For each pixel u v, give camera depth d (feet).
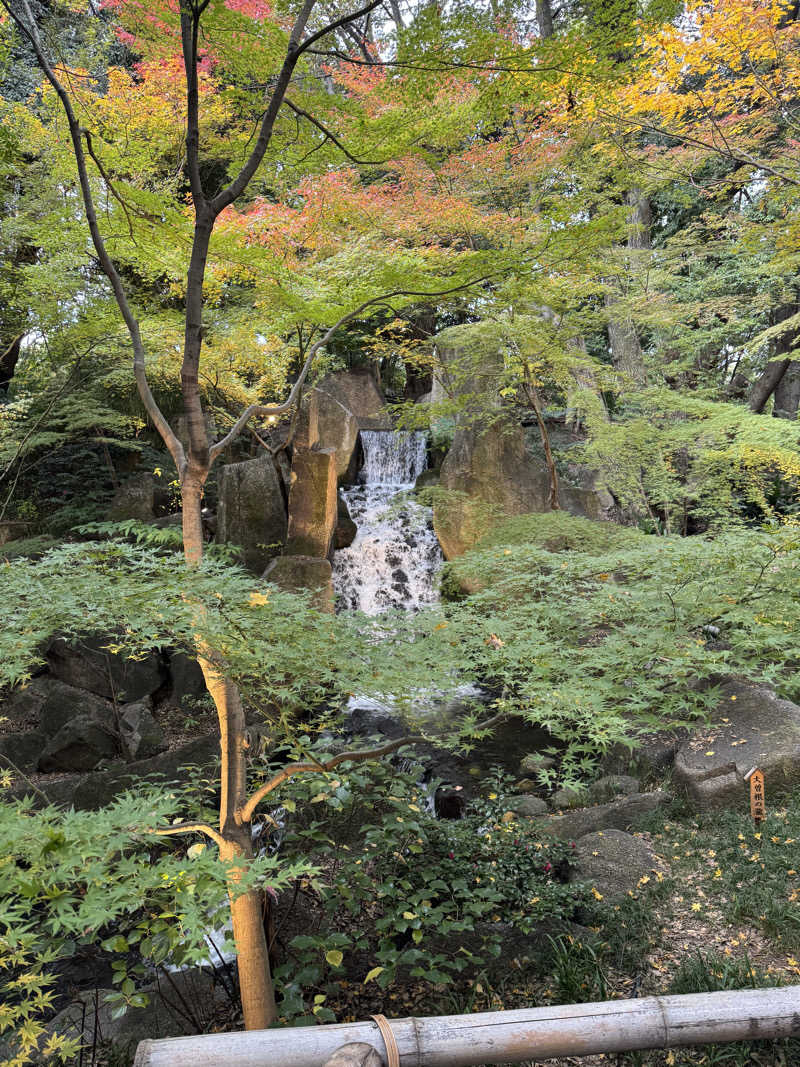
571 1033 7.36
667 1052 11.41
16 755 29.81
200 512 12.96
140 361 14.02
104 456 47.11
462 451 39.91
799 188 25.54
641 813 20.38
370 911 16.57
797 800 19.17
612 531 30.07
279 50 12.90
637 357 46.52
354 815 19.40
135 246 17.24
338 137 14.88
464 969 14.46
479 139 29.30
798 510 40.88
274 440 47.98
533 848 17.25
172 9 13.28
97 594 10.44
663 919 15.24
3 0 12.95
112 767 26.03
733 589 13.05
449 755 28.99
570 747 14.46
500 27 11.69
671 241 38.58
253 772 18.74
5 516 43.70
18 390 44.80
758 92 24.09
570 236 16.42
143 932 13.52
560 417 52.54
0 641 10.28
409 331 45.98
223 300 32.32
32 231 21.30
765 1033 7.61
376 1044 7.11
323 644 11.36
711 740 22.00
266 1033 7.15
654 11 11.30
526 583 15.12
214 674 12.41
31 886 7.18
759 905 15.15
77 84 18.66
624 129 26.81
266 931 14.40
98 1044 13.85
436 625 13.48
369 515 45.34
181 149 23.38
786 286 39.40
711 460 35.58
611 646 13.19
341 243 22.95
